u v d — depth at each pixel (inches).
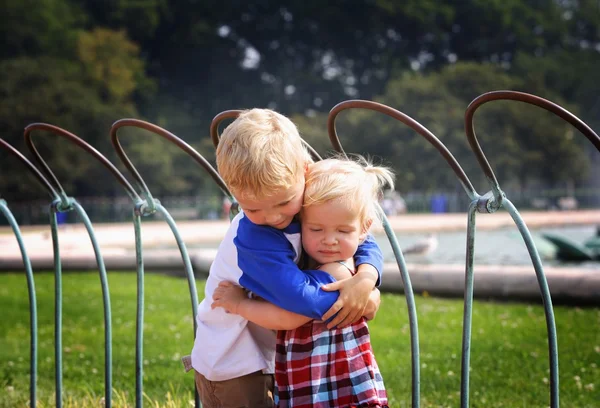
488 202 72.7
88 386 158.6
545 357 175.0
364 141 1632.6
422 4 2032.5
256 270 74.9
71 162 1411.2
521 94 65.6
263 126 72.3
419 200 1503.4
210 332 83.4
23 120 1375.5
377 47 2106.3
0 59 1664.6
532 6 2337.6
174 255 370.0
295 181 72.4
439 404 141.3
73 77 1553.9
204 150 1685.5
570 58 2171.5
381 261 80.0
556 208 1733.5
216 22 2065.7
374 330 213.8
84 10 1884.8
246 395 82.4
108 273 377.4
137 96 1776.6
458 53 2231.8
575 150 1822.1
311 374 74.7
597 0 2362.2
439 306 250.4
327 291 73.6
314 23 2064.5
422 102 1648.6
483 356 178.2
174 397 140.3
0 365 185.0
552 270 247.4
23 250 112.8
